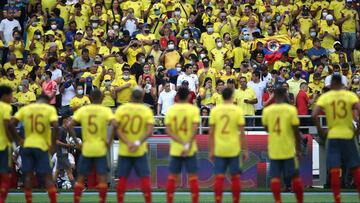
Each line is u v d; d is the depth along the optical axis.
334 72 64.94
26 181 41.25
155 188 55.09
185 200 48.12
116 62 67.06
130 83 62.53
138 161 40.41
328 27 73.06
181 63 66.00
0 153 41.75
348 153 40.81
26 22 73.88
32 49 69.44
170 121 40.84
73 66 66.50
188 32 69.06
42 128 41.16
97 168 40.91
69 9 73.38
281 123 40.25
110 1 73.88
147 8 73.62
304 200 48.16
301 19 73.06
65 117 55.06
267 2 74.38
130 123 40.47
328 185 55.19
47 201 48.19
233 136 40.53
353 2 76.44
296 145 40.97
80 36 68.81
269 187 55.06
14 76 65.25
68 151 55.06
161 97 61.25
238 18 72.06
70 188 55.12
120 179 40.53
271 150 40.47
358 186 40.88
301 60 67.81
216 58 67.69
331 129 40.94
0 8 79.62
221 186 40.38
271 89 61.56
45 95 41.88
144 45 68.56
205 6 73.88
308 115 56.97
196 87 63.22
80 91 61.09
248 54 68.25
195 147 40.94
